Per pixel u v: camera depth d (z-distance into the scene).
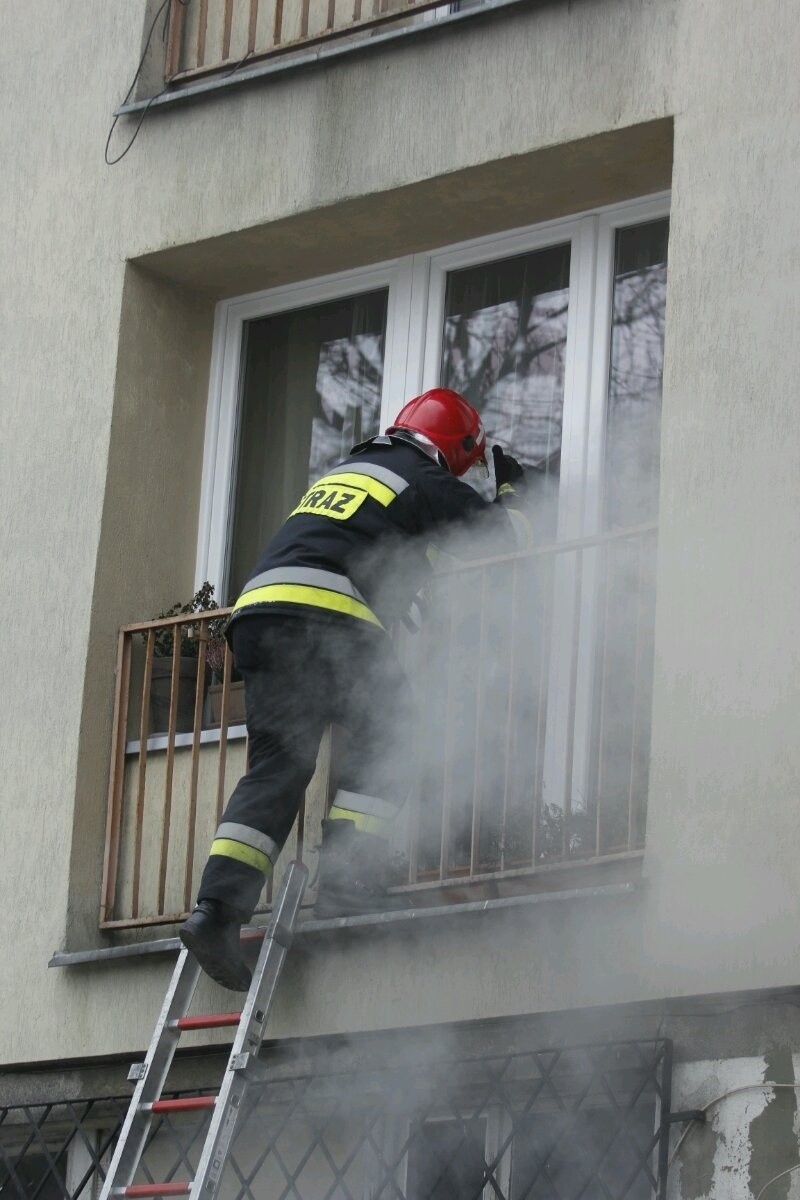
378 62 10.57
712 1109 8.05
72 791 10.45
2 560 11.14
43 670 10.79
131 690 10.80
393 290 11.05
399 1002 9.01
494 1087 8.63
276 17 11.07
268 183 10.82
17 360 11.48
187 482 11.35
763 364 8.74
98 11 11.81
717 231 9.06
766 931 8.03
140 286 11.31
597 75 9.76
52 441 11.20
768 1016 8.02
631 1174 8.25
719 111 9.26
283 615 8.91
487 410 10.55
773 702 8.28
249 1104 9.31
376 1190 9.00
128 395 11.14
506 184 10.20
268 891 9.60
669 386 8.96
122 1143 8.60
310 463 11.23
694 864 8.27
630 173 9.99
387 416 10.89
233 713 10.41
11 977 10.35
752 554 8.52
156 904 10.24
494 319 10.69
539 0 10.04
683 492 8.77
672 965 8.23
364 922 8.99
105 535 10.88
